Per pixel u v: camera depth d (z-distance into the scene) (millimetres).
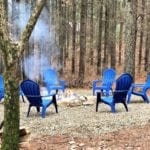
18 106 5164
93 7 25141
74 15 22766
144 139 7285
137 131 8039
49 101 10984
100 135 7824
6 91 5090
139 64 24828
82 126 8797
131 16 16875
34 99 10430
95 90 15977
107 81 14898
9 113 5109
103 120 9484
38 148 6891
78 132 8180
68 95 13836
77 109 11555
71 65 24016
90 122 9258
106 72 15398
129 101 12781
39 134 8086
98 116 10141
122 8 24906
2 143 5242
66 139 7547
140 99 13641
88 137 7676
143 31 25031
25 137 6820
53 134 8062
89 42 25500
